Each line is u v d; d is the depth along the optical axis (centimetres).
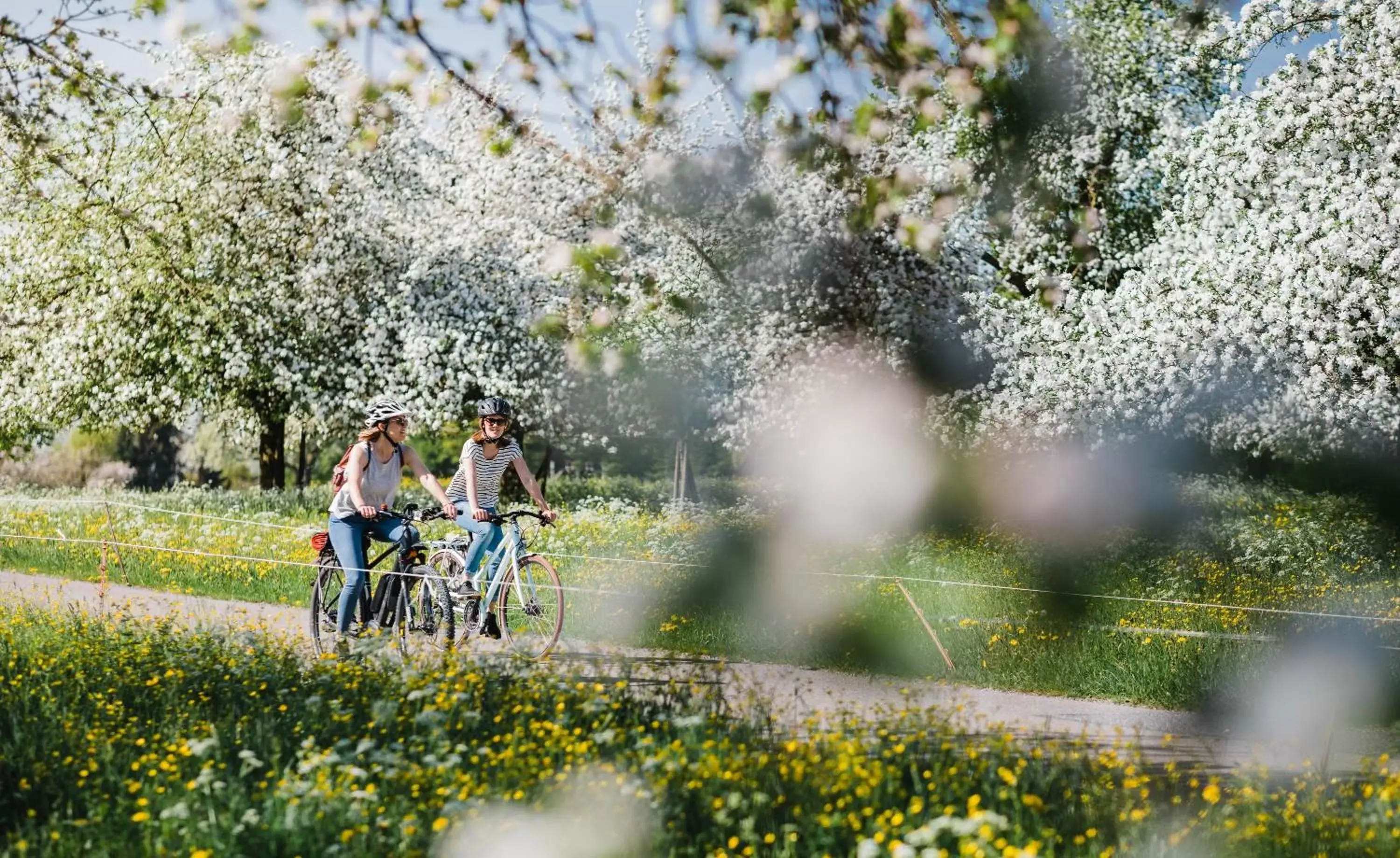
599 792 485
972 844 400
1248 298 2014
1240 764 599
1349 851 445
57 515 2106
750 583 1230
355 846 438
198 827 454
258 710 652
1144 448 2245
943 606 1109
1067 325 2270
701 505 2328
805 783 505
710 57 454
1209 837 453
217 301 2728
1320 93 1941
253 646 813
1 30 891
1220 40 2073
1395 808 483
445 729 567
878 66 449
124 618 956
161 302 2748
